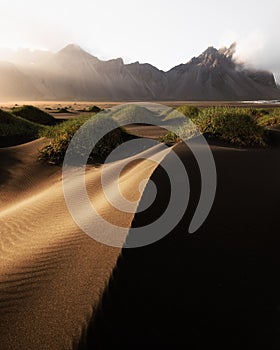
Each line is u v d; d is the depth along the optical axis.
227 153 7.39
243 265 3.00
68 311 2.49
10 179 8.05
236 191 4.90
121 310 2.37
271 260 3.09
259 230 3.68
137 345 2.09
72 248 3.63
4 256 3.74
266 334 2.22
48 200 6.05
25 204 6.11
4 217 5.29
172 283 2.68
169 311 2.38
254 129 9.84
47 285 2.91
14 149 10.45
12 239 4.30
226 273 2.87
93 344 2.12
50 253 3.58
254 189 5.06
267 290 2.66
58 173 8.79
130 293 2.53
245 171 6.05
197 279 2.76
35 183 8.23
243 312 2.41
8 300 2.74
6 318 2.52
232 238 3.47
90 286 2.76
